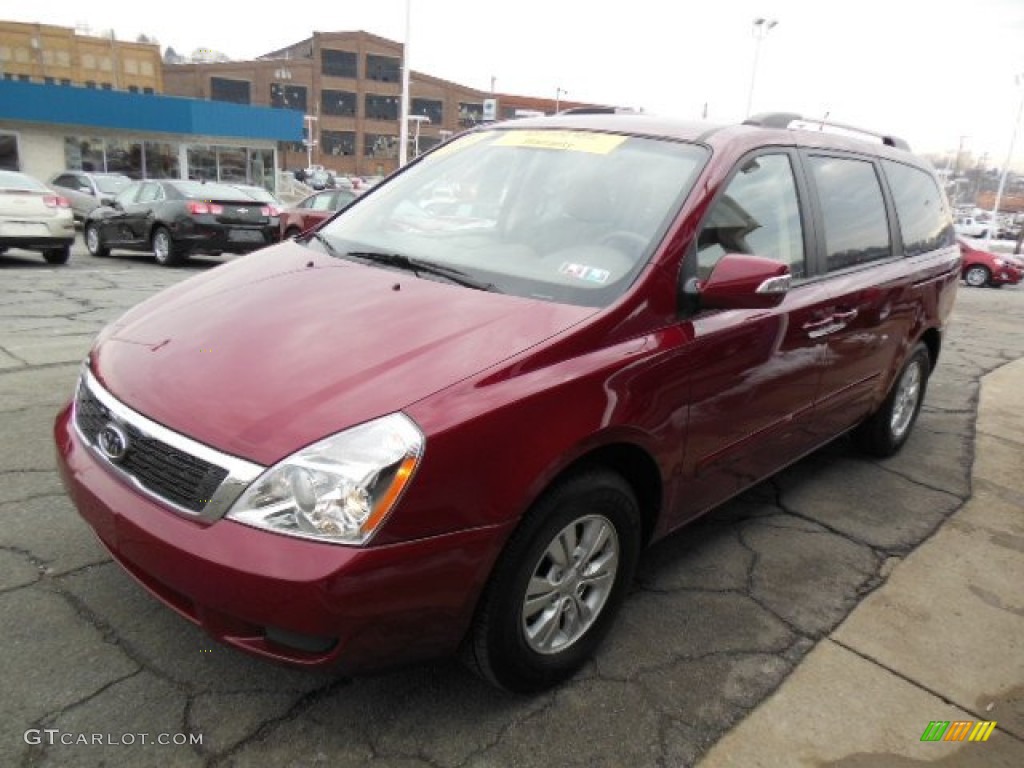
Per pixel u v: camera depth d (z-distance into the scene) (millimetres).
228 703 2273
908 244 4414
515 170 3250
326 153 83750
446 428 1975
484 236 2994
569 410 2209
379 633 1957
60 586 2713
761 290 2523
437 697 2383
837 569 3410
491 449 2039
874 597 3205
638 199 2871
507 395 2098
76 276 10375
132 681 2316
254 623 1916
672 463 2650
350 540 1891
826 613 3057
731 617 2963
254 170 31031
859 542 3680
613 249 2699
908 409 4902
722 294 2562
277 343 2312
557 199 3010
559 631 2441
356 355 2205
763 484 4309
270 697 2312
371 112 84062
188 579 1945
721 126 3271
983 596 3283
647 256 2625
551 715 2355
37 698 2217
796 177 3424
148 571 2039
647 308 2533
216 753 2098
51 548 2939
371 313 2436
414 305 2469
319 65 81250
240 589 1885
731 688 2559
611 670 2586
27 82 25609
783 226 3277
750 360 2926
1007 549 3729
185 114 28453
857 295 3656
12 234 11094
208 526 1955
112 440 2205
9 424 4113
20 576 2754
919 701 2592
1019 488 4531
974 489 4457
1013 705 2615
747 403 2988
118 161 28312
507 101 86562
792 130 3535
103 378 2383
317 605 1863
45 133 26828
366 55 82188
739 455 3070
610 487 2396
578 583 2434
